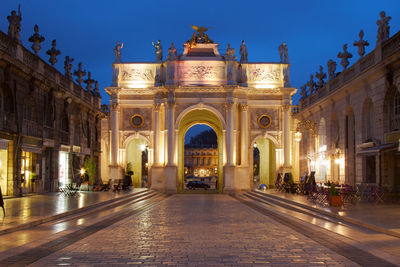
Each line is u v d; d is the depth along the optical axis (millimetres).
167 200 29938
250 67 41625
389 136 21625
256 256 9398
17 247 10352
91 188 34250
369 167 24391
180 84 40406
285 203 23000
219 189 46281
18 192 24688
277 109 41625
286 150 40719
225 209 21875
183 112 40000
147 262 8812
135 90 40719
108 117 45750
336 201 19266
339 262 8797
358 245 10539
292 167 41750
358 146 24656
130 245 10750
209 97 40125
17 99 24562
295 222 15688
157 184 39750
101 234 12594
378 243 10781
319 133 34969
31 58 26469
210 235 12430
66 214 16594
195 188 52969
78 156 35812
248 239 11695
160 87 39875
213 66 40656
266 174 45562
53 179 30016
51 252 9828
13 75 24016
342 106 28859
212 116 45656
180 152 46750
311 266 8477
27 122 26047
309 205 19781
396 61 20547
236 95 40375
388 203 20594
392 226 12758
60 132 31719
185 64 40688
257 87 41375
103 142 45844
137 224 15133
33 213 16078
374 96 23438
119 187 35781
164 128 40156
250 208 22516
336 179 30781
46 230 13055
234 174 39000
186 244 10906
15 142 24406
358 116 25781
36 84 27203
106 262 8812
